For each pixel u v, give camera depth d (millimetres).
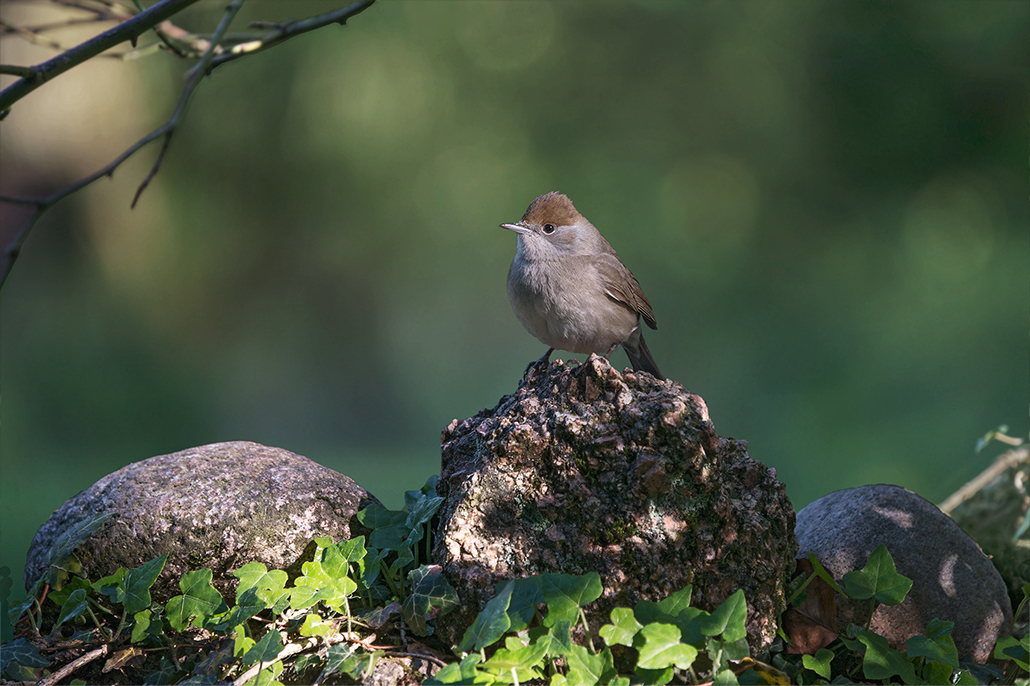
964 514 5992
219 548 4023
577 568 3656
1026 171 16125
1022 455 5992
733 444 4070
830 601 3895
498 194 18062
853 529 4246
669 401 3754
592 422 3773
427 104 17844
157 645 3936
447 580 3699
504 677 3254
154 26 3836
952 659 3623
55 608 4098
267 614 3975
